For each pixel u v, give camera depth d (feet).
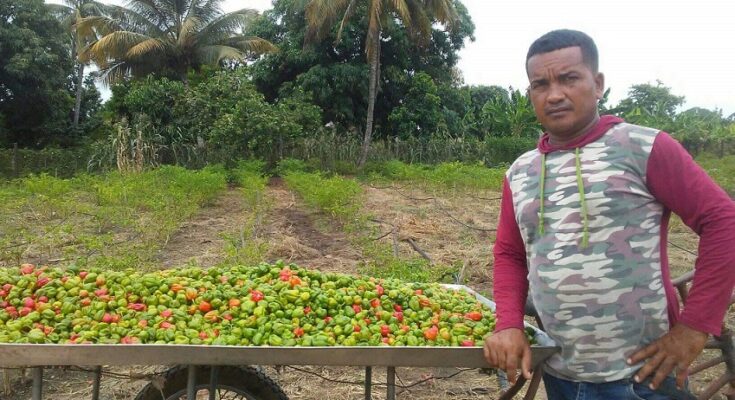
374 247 27.78
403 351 8.11
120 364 7.80
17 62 78.59
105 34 84.17
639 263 7.06
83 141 94.94
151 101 73.92
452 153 82.48
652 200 7.10
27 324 9.09
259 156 70.79
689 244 30.83
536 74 7.40
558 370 7.82
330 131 82.74
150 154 69.00
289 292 9.77
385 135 92.43
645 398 7.36
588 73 7.30
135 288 10.11
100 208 37.83
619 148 7.14
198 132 72.38
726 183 46.47
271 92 92.94
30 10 82.28
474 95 114.73
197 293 10.04
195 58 87.20
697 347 6.89
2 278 10.09
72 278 10.29
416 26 75.56
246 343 8.91
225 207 46.09
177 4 86.28
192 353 7.85
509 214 8.26
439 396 14.14
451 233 34.91
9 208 39.88
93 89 113.19
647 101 110.32
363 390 14.34
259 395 9.93
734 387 10.52
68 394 13.84
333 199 39.63
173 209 37.50
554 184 7.41
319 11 70.85
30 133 92.02
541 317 7.68
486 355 7.95
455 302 10.74
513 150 82.28
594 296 7.16
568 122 7.26
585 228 7.13
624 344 7.22
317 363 8.04
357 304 9.97
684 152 6.98
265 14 96.17
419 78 88.48
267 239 31.89
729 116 109.29
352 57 88.12
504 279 8.25
